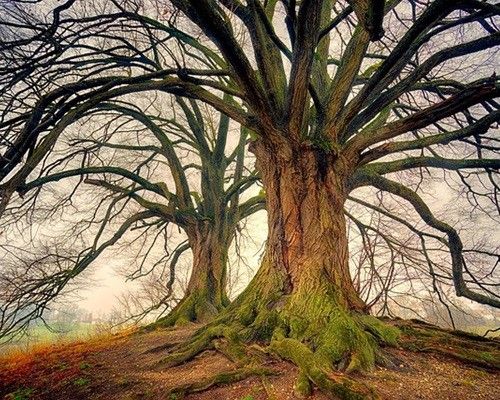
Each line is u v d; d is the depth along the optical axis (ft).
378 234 44.83
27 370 25.14
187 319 40.75
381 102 25.71
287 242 23.03
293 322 18.81
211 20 16.49
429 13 17.10
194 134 51.75
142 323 61.46
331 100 26.37
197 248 46.93
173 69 23.70
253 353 17.70
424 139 25.07
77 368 22.98
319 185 24.00
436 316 45.68
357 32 27.04
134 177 46.16
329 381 13.25
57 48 24.22
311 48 20.51
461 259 35.60
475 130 23.11
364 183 31.81
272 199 24.91
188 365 19.34
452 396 13.51
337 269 21.76
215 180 50.72
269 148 25.30
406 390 13.83
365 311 21.08
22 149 20.20
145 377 18.51
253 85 20.35
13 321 36.94
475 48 22.68
